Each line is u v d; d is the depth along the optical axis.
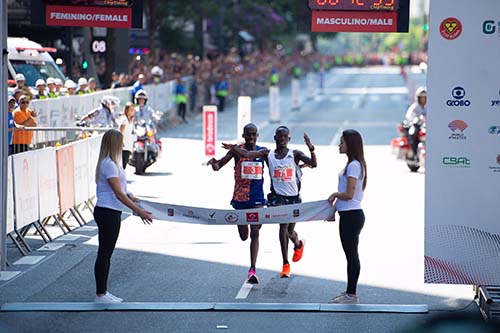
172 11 119.12
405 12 29.03
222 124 94.75
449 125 25.53
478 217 25.70
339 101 140.75
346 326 24.14
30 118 45.06
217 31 151.88
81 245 34.81
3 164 29.55
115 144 25.88
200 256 32.88
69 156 38.09
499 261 25.75
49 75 63.12
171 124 90.50
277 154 28.48
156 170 57.03
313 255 32.94
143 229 37.97
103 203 25.89
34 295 27.50
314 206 27.36
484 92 25.34
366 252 33.53
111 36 82.75
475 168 25.58
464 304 26.48
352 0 29.03
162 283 28.95
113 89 70.31
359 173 25.80
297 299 26.97
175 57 114.31
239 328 23.97
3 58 28.88
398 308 25.73
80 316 25.16
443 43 25.31
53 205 36.06
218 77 113.81
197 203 43.22
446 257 25.88
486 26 25.20
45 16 30.62
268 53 184.25
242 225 28.84
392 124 95.50
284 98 150.12
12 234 34.62
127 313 25.48
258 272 30.39
